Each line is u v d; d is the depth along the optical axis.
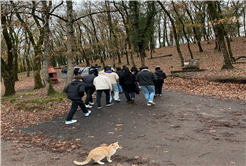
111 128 4.42
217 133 3.54
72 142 3.73
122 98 7.71
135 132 4.00
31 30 12.53
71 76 8.67
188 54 24.89
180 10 18.92
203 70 11.63
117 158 2.85
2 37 10.91
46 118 5.98
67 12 8.57
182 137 3.49
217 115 4.68
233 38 29.55
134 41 15.20
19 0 7.53
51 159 2.93
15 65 21.14
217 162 2.49
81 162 2.62
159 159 2.71
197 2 22.62
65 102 7.58
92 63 35.78
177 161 2.60
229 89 7.38
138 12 14.62
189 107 5.67
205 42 30.12
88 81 6.36
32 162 2.84
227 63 10.55
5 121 5.90
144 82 5.93
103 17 15.98
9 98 9.34
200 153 2.79
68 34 8.62
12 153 3.25
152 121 4.66
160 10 14.81
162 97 7.41
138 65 24.45
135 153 2.98
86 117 5.55
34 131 4.72
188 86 8.98
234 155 2.64
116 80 7.05
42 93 10.35
